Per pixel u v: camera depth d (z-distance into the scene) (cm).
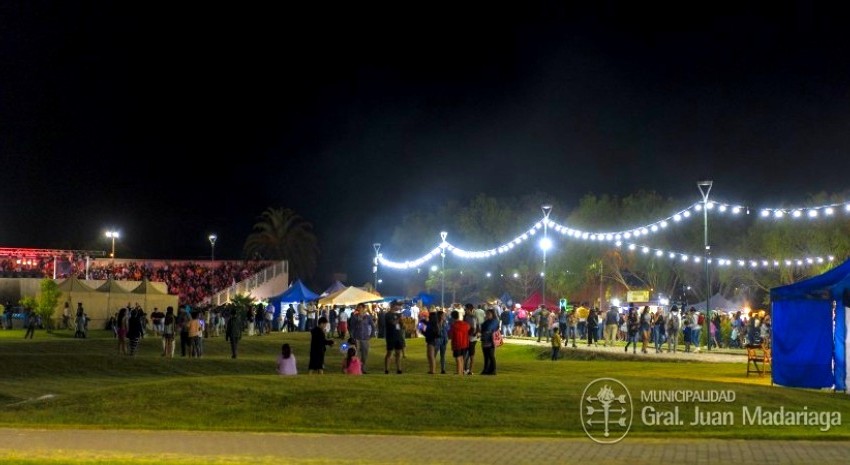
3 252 7338
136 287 6044
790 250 7100
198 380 2127
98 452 1438
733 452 1414
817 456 1372
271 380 2120
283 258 10044
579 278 8231
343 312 5206
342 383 2078
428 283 9438
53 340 4372
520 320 5856
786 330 2484
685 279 8425
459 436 1631
